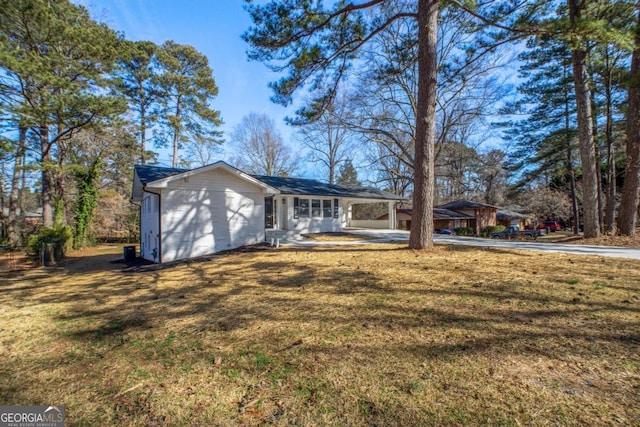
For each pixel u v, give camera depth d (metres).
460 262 6.36
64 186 18.48
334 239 13.56
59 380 2.59
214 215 10.97
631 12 8.18
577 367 2.38
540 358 2.54
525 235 20.92
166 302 4.85
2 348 3.30
